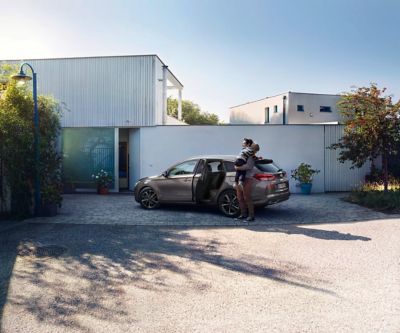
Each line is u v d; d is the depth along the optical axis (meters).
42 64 16.95
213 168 10.06
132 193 16.16
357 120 12.30
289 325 3.77
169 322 3.88
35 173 9.85
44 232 8.17
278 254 6.30
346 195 14.23
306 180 14.80
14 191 9.81
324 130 15.47
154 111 16.27
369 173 15.53
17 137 9.42
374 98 12.13
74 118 16.78
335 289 4.70
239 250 6.60
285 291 4.67
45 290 4.81
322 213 10.27
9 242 7.30
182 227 8.66
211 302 4.36
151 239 7.51
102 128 16.64
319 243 6.96
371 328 3.68
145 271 5.52
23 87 10.28
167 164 16.05
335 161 15.49
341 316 3.95
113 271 5.54
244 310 4.14
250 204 9.13
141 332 3.67
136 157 16.67
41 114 10.74
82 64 16.73
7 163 9.48
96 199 14.04
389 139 12.09
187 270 5.54
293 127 15.43
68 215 10.28
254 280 5.08
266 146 15.52
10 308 4.28
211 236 7.71
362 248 6.56
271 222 9.10
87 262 5.98
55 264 5.89
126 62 16.48
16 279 5.23
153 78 16.33
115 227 8.69
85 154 16.70
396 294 4.51
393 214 9.87
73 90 16.81
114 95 16.56
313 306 4.21
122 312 4.13
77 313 4.12
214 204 10.05
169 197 10.73
